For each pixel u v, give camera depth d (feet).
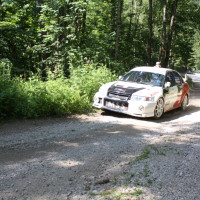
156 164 14.33
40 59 48.19
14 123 23.03
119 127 23.12
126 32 76.89
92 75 36.58
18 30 40.11
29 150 16.47
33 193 11.00
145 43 87.15
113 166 14.02
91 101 32.71
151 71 31.22
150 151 16.46
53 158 15.07
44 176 12.65
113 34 54.60
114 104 27.63
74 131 21.24
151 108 26.50
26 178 12.39
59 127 22.40
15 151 16.24
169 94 29.91
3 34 41.09
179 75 34.45
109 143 18.12
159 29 101.76
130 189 11.43
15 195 10.80
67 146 17.34
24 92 26.18
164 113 31.94
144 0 125.18
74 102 28.25
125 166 14.02
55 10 42.29
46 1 43.34
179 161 14.85
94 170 13.47
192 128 23.31
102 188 11.52
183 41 97.14
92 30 59.21
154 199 10.60
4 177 12.44
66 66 40.22
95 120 25.64
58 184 11.85
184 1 90.02
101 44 51.83
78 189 11.41
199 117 29.25
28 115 24.71
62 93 27.89
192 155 15.89
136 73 31.40
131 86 28.58
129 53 73.61
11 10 42.45
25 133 20.24
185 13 91.50
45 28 41.45
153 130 22.50
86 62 42.11
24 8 42.91
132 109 26.53
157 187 11.67
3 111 24.59
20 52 44.55
